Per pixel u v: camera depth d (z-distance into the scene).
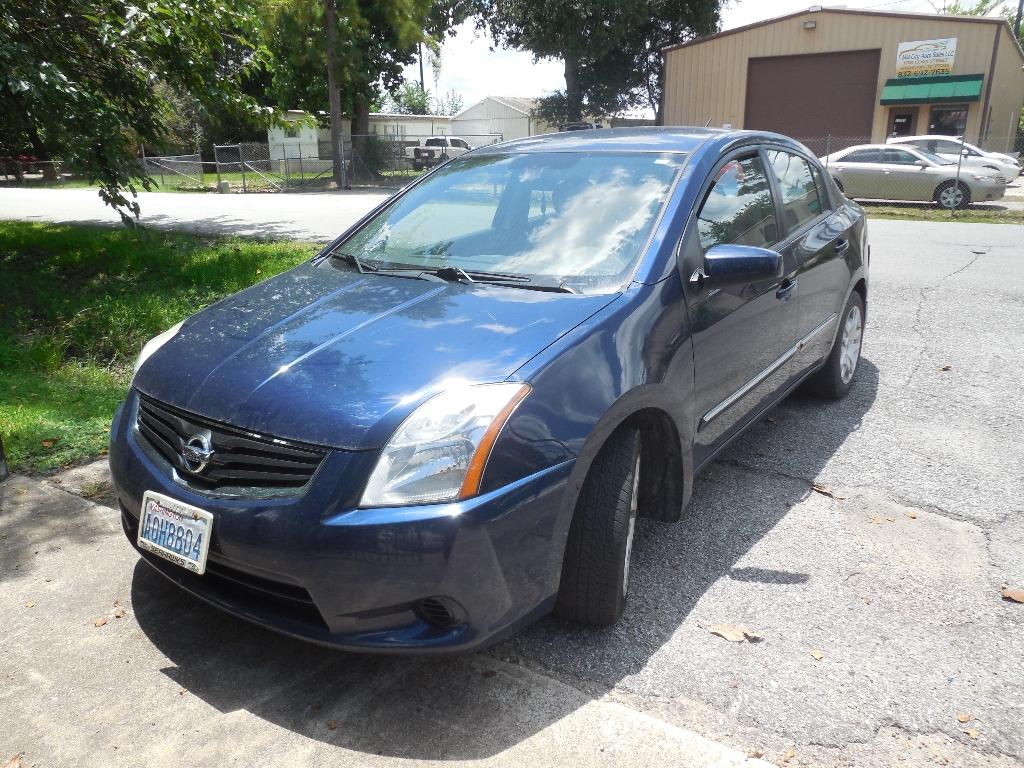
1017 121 32.12
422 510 2.23
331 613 2.29
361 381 2.45
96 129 7.42
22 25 7.76
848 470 4.10
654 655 2.70
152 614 2.93
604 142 3.84
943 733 2.35
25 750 2.30
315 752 2.29
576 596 2.72
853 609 2.95
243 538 2.32
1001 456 4.23
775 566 3.24
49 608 2.96
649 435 3.03
